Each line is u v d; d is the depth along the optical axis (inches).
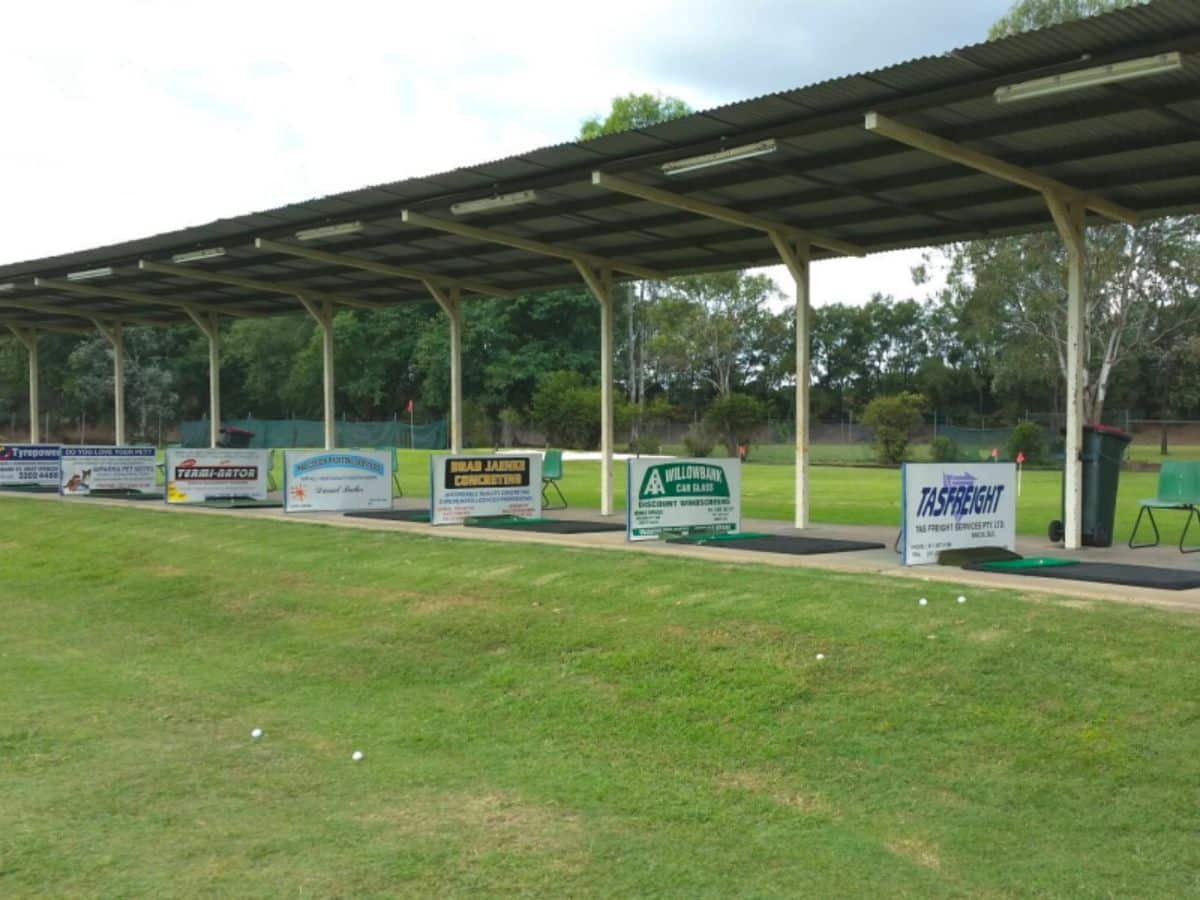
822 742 236.4
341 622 390.6
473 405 2001.7
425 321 2413.9
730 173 482.3
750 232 584.4
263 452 765.9
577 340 2315.5
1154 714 224.2
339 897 181.0
